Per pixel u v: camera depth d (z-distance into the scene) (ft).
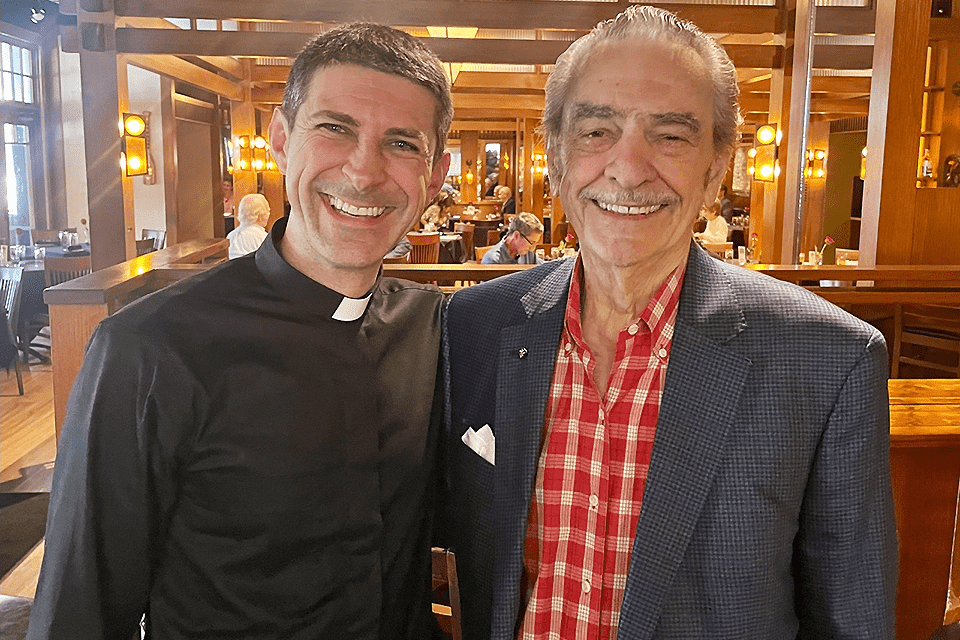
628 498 3.77
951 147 21.54
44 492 14.01
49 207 36.76
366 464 4.14
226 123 46.80
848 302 16.14
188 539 4.00
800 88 23.00
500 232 40.93
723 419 3.65
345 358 4.16
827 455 3.65
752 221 32.01
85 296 12.07
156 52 23.07
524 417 3.98
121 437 3.78
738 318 3.78
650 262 3.81
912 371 17.26
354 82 3.87
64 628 3.70
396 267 14.57
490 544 4.18
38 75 35.70
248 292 4.11
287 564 4.00
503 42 24.88
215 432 3.91
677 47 3.66
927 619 6.90
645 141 3.63
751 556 3.59
